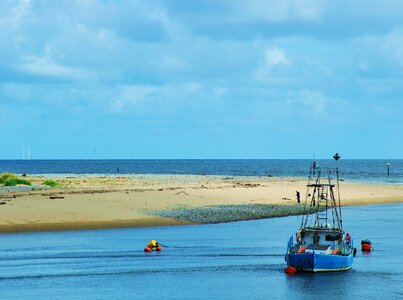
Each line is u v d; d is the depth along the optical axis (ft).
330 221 257.96
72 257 172.86
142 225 230.27
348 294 139.74
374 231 230.27
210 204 293.43
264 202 313.32
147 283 147.13
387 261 175.52
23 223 220.02
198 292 140.05
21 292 138.10
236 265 167.12
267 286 145.89
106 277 152.35
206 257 176.96
